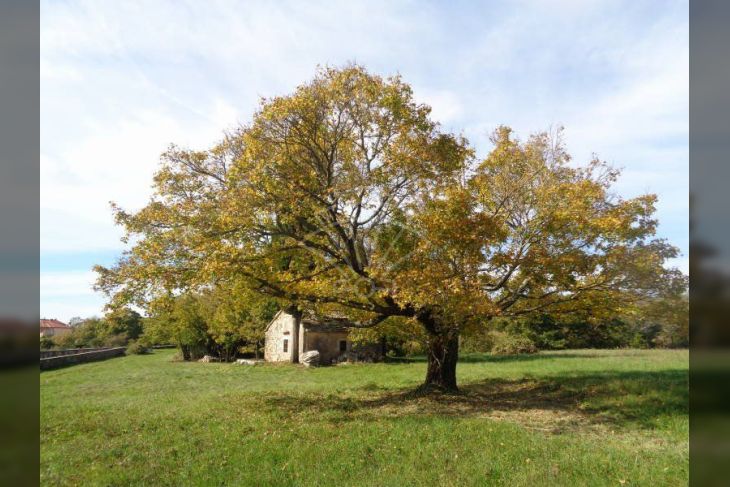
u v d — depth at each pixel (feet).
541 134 50.47
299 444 32.48
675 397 41.98
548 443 31.22
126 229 46.60
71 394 66.03
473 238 40.96
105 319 43.57
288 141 44.65
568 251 43.98
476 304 40.37
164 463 29.12
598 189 45.32
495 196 49.93
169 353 197.06
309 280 48.03
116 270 44.80
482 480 24.93
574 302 48.06
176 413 45.37
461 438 32.96
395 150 45.50
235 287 48.73
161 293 43.75
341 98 44.68
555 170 49.55
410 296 39.91
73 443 34.40
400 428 36.17
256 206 43.14
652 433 33.40
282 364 118.73
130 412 46.96
